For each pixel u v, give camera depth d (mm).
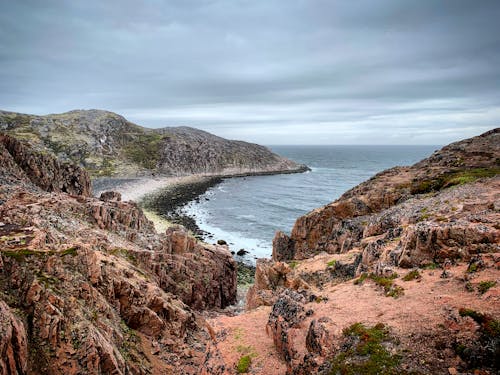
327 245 42812
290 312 17578
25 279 18625
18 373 14617
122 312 24297
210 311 39344
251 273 58438
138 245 40719
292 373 14016
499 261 15086
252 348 17578
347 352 12578
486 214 21703
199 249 46500
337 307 16484
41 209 34000
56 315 17484
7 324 14570
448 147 65188
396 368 11086
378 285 18438
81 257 22938
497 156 51562
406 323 13039
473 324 11242
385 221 32375
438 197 34312
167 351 24531
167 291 35312
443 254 18375
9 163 61938
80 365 16672
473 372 10023
